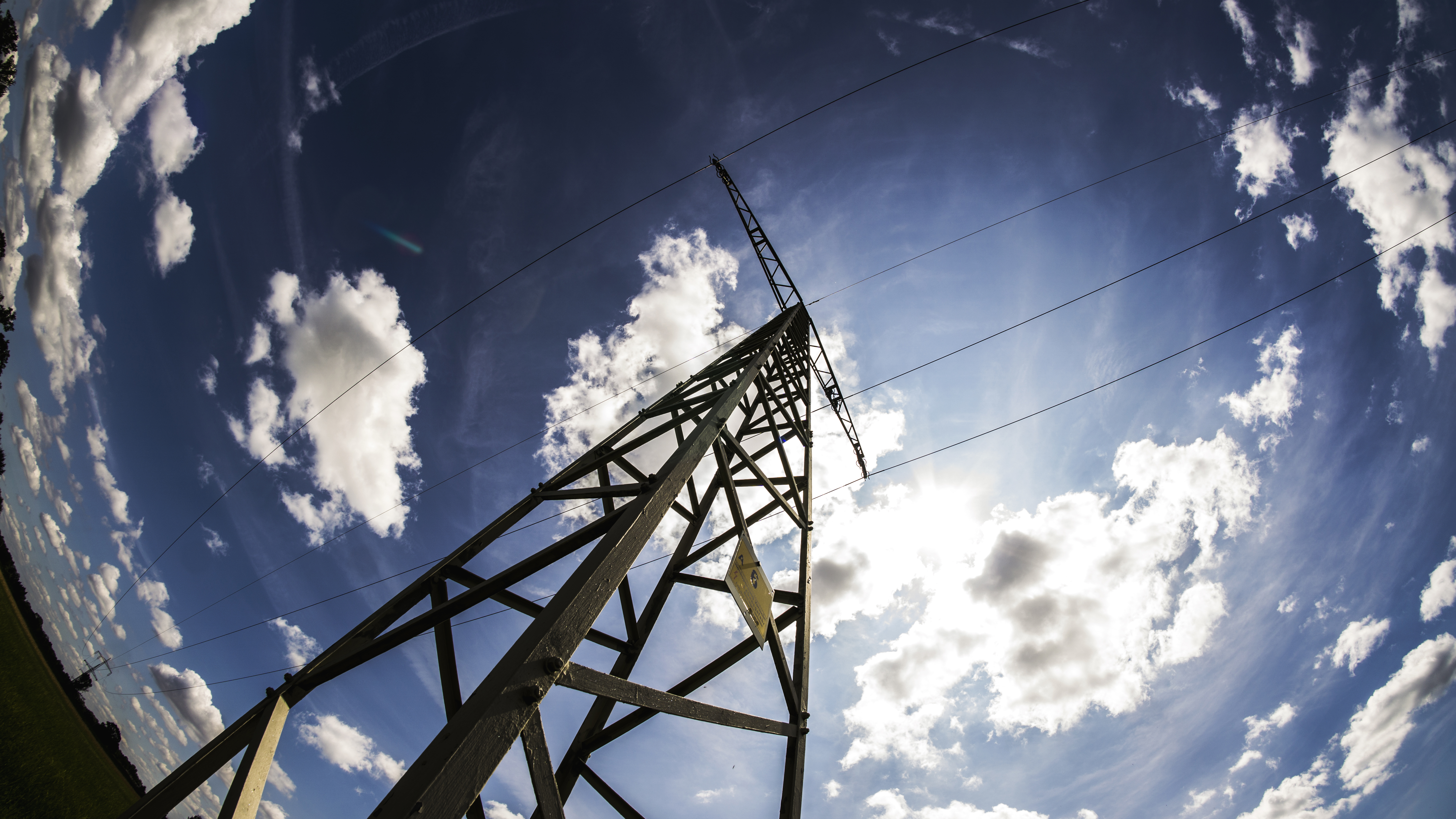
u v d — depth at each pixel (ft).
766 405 31.17
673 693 17.57
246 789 12.71
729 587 18.52
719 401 22.13
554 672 10.51
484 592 14.93
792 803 17.76
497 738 9.28
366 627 17.70
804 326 46.16
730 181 47.60
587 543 15.30
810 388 42.19
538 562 15.16
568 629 11.31
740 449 23.45
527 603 18.19
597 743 17.01
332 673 15.47
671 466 17.03
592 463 23.93
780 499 25.45
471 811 14.28
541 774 10.01
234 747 15.14
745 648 19.03
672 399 29.86
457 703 15.47
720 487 21.67
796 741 19.24
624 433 27.25
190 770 14.37
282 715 15.02
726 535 22.22
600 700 18.40
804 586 23.98
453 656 16.34
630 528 13.99
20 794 52.54
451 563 19.84
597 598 12.26
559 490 21.97
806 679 21.13
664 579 20.58
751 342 38.22
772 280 46.68
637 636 18.97
